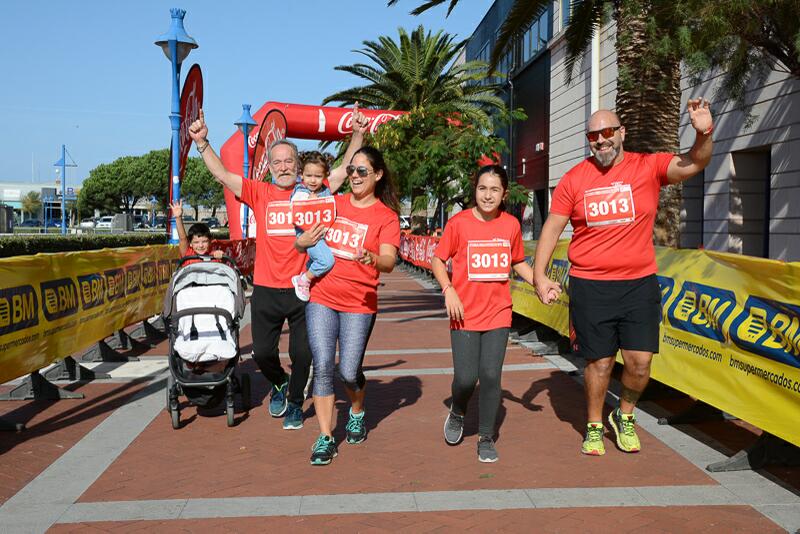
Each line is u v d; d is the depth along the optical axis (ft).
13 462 15.40
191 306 18.62
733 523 11.91
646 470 14.56
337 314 15.49
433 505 12.70
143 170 285.64
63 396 21.18
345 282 15.21
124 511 12.50
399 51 96.58
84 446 16.47
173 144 41.45
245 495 13.26
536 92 102.27
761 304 14.83
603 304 14.98
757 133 44.29
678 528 11.72
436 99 97.25
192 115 42.04
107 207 292.20
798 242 40.73
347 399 20.95
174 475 14.43
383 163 15.66
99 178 286.66
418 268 78.07
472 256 15.07
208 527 11.82
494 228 15.15
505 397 21.07
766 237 47.65
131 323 29.60
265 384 23.15
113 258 27.35
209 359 17.79
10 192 384.27
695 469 14.61
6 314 18.51
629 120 32.55
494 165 15.20
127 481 14.08
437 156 69.36
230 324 18.56
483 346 15.24
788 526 11.80
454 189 69.72
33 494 13.38
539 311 30.27
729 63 25.35
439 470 14.62
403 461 15.23
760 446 14.56
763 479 13.98
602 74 74.08
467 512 12.39
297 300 17.43
